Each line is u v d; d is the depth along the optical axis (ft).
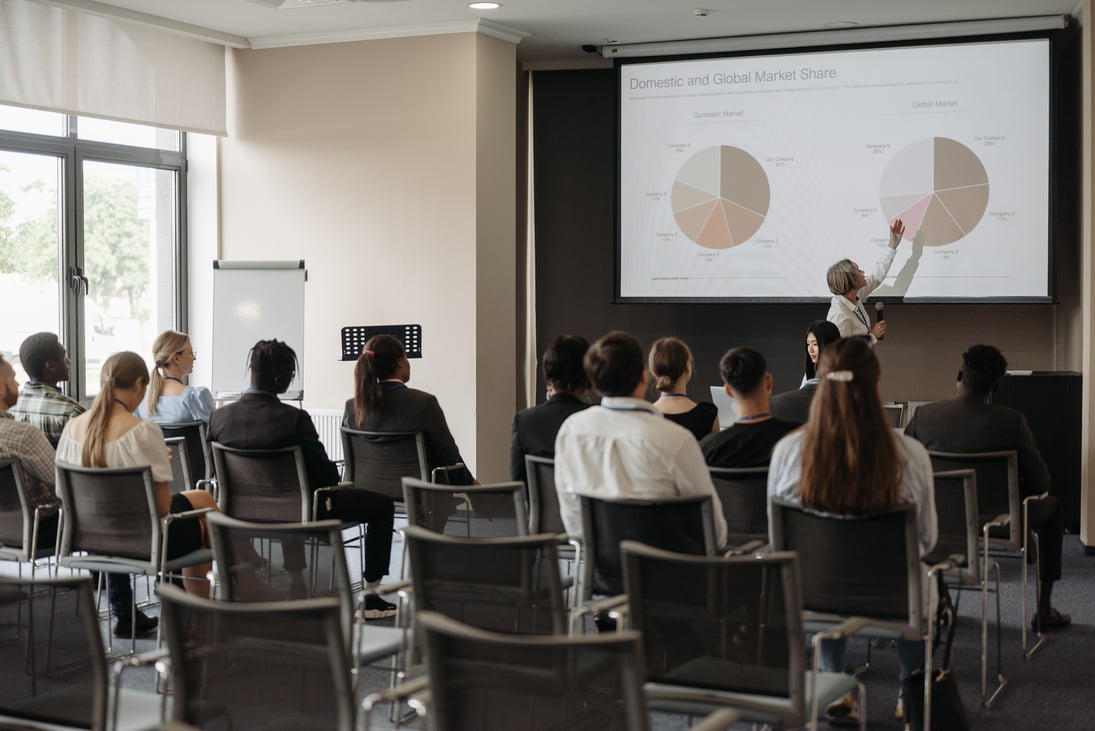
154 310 27.99
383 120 27.02
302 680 7.45
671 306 29.96
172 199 28.45
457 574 9.50
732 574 8.36
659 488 10.93
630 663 6.51
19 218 24.53
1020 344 27.50
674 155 27.84
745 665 8.49
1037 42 25.31
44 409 16.89
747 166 27.32
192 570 15.56
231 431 15.81
